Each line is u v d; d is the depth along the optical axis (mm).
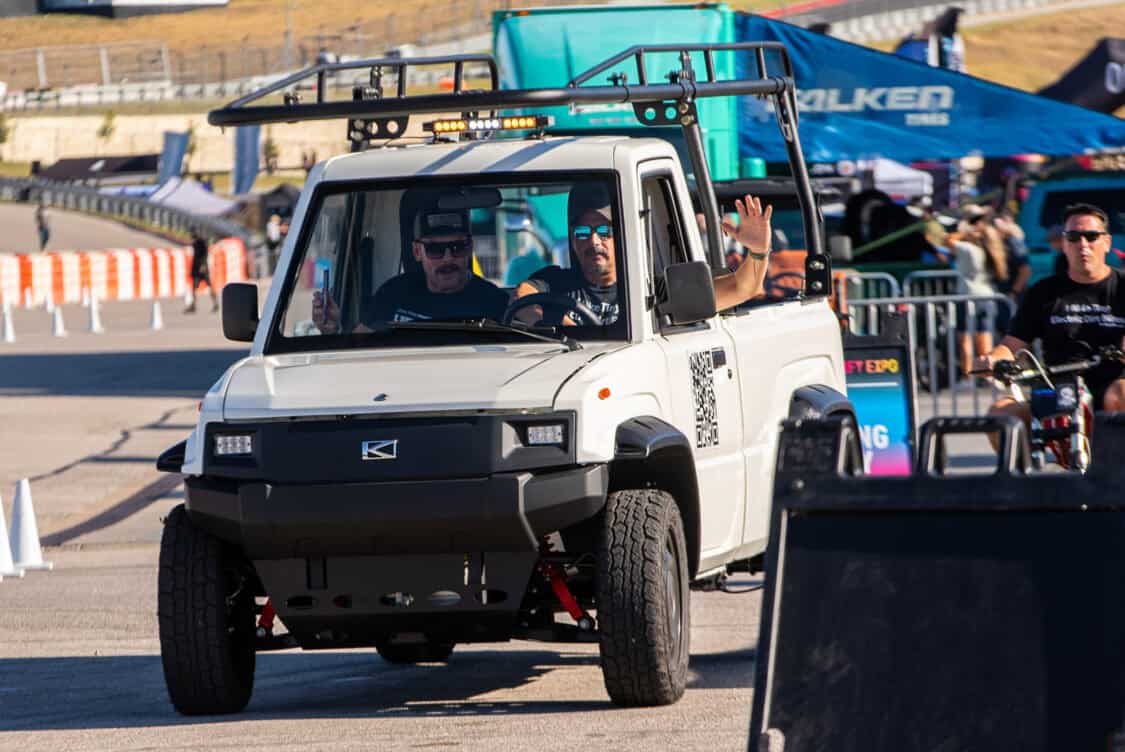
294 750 20141
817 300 29875
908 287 68375
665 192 25219
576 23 56719
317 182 24578
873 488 14445
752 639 28688
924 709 14047
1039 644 13883
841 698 14234
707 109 58094
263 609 23406
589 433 21172
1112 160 70688
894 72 65125
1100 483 13922
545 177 23969
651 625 21344
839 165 79812
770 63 65250
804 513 14695
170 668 22281
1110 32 199000
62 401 74688
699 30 57094
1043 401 26734
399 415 21391
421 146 25047
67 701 24469
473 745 20062
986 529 14211
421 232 23922
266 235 191000
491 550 21281
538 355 22609
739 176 62844
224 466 21625
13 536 39062
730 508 25062
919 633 14188
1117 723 13570
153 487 51000
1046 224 67188
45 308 154125
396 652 27406
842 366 30094
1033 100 65438
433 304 23812
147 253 171750
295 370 22672
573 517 21078
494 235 24000
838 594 14445
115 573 37656
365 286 24062
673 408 23094
